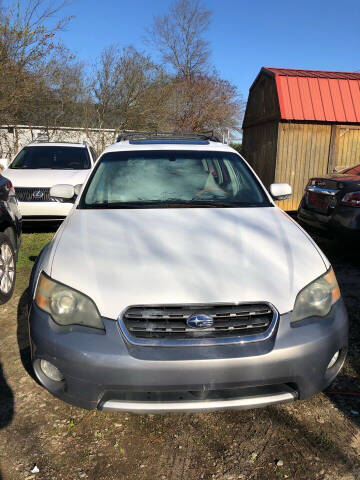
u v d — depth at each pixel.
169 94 17.98
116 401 1.91
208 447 2.10
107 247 2.28
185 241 2.34
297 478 1.90
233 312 1.96
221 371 1.85
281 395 1.96
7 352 2.98
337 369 2.12
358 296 4.04
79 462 2.00
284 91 9.34
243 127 13.01
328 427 2.22
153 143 3.79
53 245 2.38
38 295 2.09
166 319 1.94
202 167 3.39
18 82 11.50
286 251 2.29
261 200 3.13
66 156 7.43
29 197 6.15
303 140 9.48
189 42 27.67
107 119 17.36
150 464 2.00
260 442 2.12
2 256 3.84
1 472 1.94
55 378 2.04
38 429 2.22
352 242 4.80
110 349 1.87
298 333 1.95
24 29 10.70
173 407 1.88
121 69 16.92
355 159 9.73
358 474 1.92
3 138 13.96
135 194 3.11
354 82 9.59
